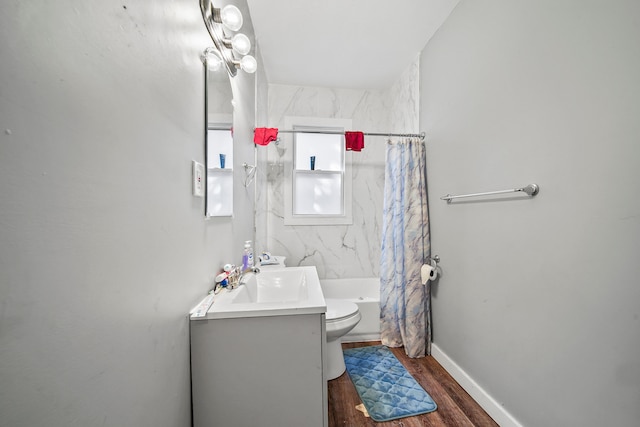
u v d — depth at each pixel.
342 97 2.72
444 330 1.77
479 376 1.42
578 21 0.90
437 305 1.85
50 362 0.37
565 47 0.95
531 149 1.09
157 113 0.64
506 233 1.23
